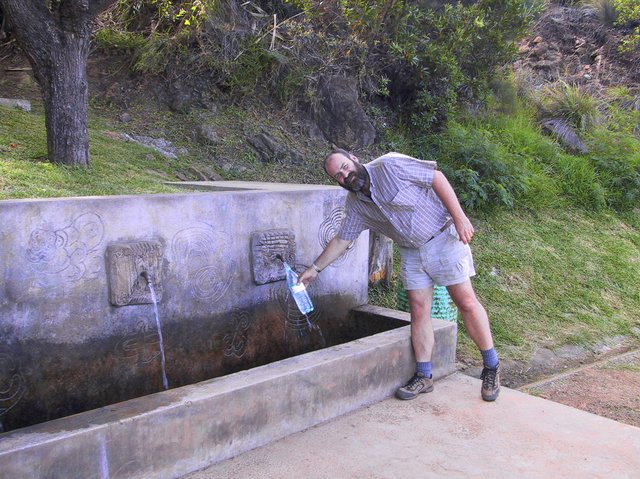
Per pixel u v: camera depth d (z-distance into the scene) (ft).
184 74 25.14
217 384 10.14
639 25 41.81
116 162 18.53
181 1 25.63
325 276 15.06
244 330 13.32
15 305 9.80
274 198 13.74
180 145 23.18
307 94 26.16
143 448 8.93
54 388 10.35
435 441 10.84
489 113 30.91
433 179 11.23
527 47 42.06
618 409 14.17
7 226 9.63
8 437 8.13
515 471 9.89
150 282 11.32
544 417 11.87
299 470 9.77
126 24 26.30
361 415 11.79
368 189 11.35
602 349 18.26
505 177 24.47
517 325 18.56
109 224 10.88
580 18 43.98
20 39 15.08
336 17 27.76
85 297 10.64
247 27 26.55
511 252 22.13
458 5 27.91
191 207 12.10
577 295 20.86
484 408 12.21
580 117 33.06
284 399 10.70
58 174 14.28
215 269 12.63
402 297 17.26
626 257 24.25
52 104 15.58
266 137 24.57
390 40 27.81
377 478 9.61
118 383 11.20
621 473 9.88
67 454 8.21
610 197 28.45
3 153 15.74
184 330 12.17
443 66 27.48
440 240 11.84
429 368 12.85
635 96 37.70
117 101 24.29
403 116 29.07
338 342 15.52
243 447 10.20
